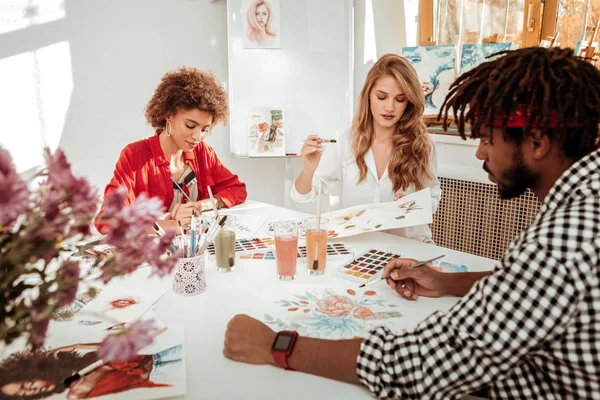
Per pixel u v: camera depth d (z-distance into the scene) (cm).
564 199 71
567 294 63
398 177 181
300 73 242
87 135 243
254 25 235
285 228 122
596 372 64
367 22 264
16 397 74
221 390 78
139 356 86
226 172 193
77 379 78
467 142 229
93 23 233
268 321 99
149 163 173
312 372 82
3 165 51
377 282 118
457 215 244
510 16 226
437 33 251
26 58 224
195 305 106
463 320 71
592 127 70
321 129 248
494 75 76
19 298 65
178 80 169
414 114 179
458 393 73
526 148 75
